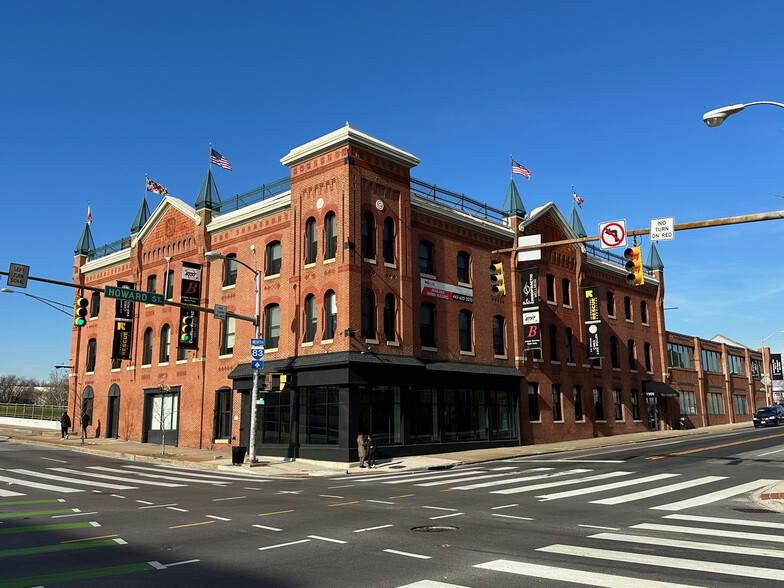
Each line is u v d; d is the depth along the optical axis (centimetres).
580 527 1140
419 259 3259
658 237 1633
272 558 914
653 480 1858
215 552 957
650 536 1045
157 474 2305
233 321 3419
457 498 1560
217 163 3775
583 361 4281
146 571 845
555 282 4175
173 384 3697
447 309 3347
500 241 3759
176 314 3762
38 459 2789
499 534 1077
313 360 2822
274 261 3262
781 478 1836
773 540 1002
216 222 3572
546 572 809
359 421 2742
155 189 4006
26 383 13088
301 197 3088
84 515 1327
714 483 1764
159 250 3984
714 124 1511
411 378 2961
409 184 3183
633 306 5059
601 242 1742
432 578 788
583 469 2216
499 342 3678
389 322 3003
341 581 780
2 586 773
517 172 3994
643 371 5000
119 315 4031
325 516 1295
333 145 2936
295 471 2466
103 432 4228
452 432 3225
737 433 4478
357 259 2848
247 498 1608
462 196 3631
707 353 6294
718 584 743
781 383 9162
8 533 1123
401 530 1126
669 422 5212
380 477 2217
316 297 2930
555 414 3972
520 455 3009
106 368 4338
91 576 820
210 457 2953
